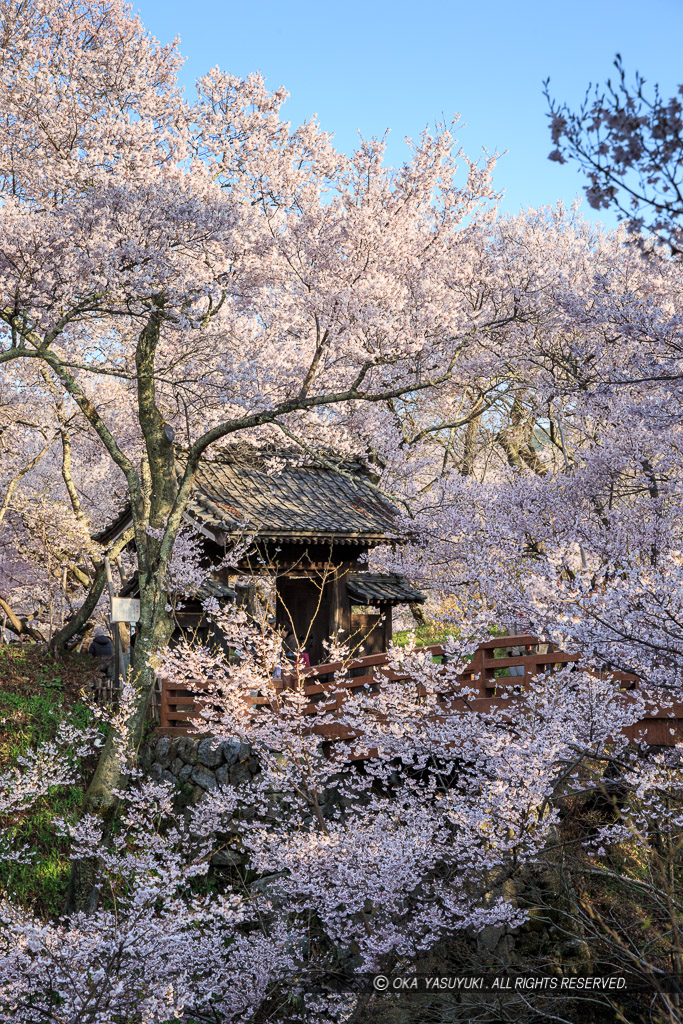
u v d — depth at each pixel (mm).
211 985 9250
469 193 13812
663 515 12711
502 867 9227
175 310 11320
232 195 12352
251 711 11500
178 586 13805
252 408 12727
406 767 11695
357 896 8625
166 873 8914
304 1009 9594
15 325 11180
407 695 10430
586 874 9508
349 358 11023
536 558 13938
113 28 14648
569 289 12859
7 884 11484
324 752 12234
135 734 10789
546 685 9016
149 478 17031
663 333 10047
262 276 11734
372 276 10633
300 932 9711
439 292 11844
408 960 9016
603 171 4344
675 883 8781
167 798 11617
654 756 8508
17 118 13758
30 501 20312
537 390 14859
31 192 13992
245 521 14641
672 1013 7402
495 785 8398
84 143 13930
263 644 11844
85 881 10180
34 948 7566
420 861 8680
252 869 11523
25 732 14438
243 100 14398
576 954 9055
